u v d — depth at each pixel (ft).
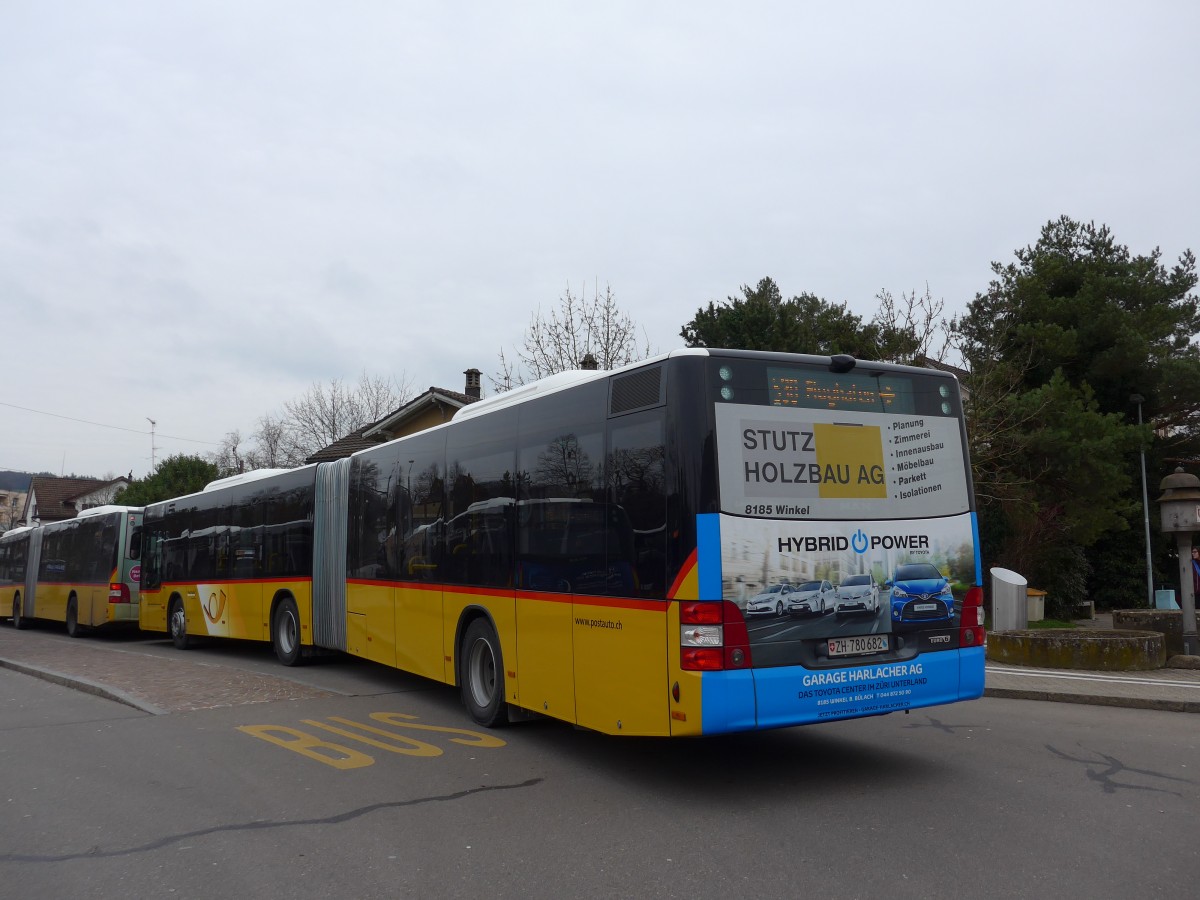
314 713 31.14
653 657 19.84
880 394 21.86
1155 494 78.54
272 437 188.24
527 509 25.30
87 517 71.92
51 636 74.43
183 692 35.50
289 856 16.85
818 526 20.35
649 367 20.84
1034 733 26.66
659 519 19.95
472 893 14.90
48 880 15.92
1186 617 39.83
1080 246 82.69
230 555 51.21
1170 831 17.44
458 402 96.53
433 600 30.86
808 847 16.83
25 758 25.57
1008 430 64.08
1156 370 74.28
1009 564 67.51
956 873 15.38
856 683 20.26
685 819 18.71
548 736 27.04
